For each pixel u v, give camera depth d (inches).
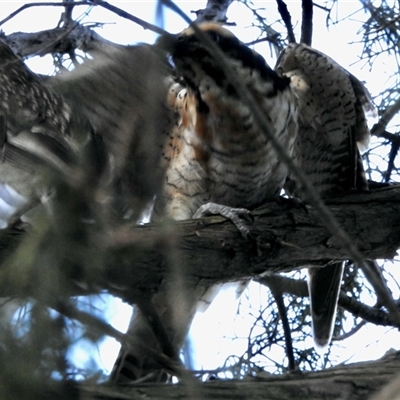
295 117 353.7
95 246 158.9
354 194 356.2
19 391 134.9
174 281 148.2
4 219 176.1
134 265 254.2
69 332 140.9
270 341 345.4
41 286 147.6
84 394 176.6
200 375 201.8
